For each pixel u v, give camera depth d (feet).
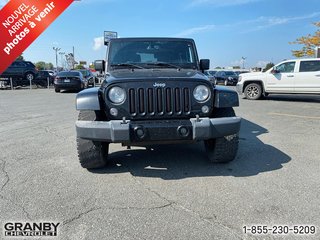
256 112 31.07
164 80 11.91
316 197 10.44
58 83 61.82
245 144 17.65
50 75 87.56
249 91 44.68
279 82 42.09
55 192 11.12
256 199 10.34
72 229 8.66
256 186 11.44
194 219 9.10
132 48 16.34
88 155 12.74
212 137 11.73
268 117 27.68
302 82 40.40
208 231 8.46
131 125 11.34
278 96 50.01
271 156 15.25
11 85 76.28
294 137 19.39
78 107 11.91
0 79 76.69
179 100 11.96
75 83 62.08
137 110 11.83
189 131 11.47
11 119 27.63
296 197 10.46
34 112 32.40
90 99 11.92
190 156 15.39
